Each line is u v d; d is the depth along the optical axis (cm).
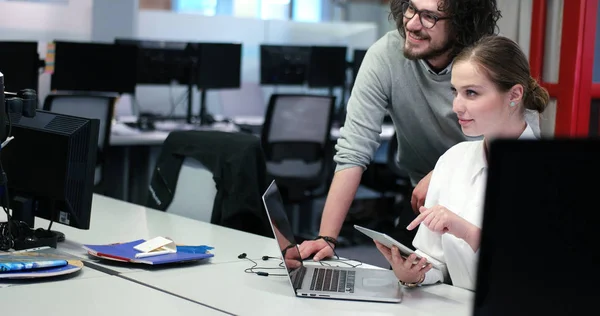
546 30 336
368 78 257
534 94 191
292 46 639
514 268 99
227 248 238
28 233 230
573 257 97
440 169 212
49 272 194
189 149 302
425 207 204
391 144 546
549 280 98
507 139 98
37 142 229
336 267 215
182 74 586
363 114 254
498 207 99
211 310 175
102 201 314
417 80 252
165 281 198
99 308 173
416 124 262
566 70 332
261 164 291
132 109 605
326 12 805
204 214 295
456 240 197
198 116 612
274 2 773
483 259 101
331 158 543
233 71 600
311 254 231
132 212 292
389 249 195
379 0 833
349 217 562
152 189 312
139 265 212
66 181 223
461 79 187
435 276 202
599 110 340
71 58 542
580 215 96
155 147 553
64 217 229
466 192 201
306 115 530
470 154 204
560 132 336
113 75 552
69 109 483
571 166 96
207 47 585
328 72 649
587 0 326
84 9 592
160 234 255
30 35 570
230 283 198
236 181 284
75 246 235
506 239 99
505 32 339
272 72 638
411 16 232
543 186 97
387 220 574
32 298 179
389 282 198
